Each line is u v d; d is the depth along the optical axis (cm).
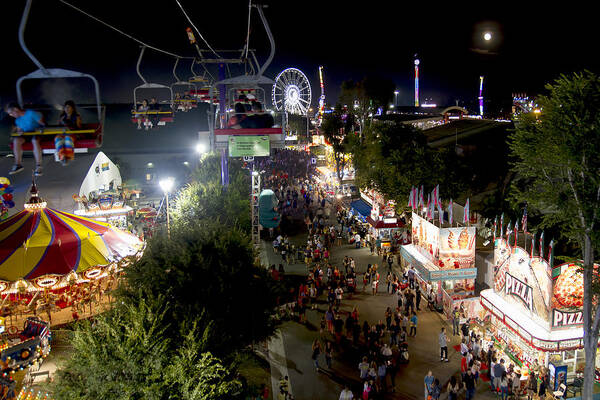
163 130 5600
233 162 4228
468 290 2597
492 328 2216
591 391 1669
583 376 1819
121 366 1059
